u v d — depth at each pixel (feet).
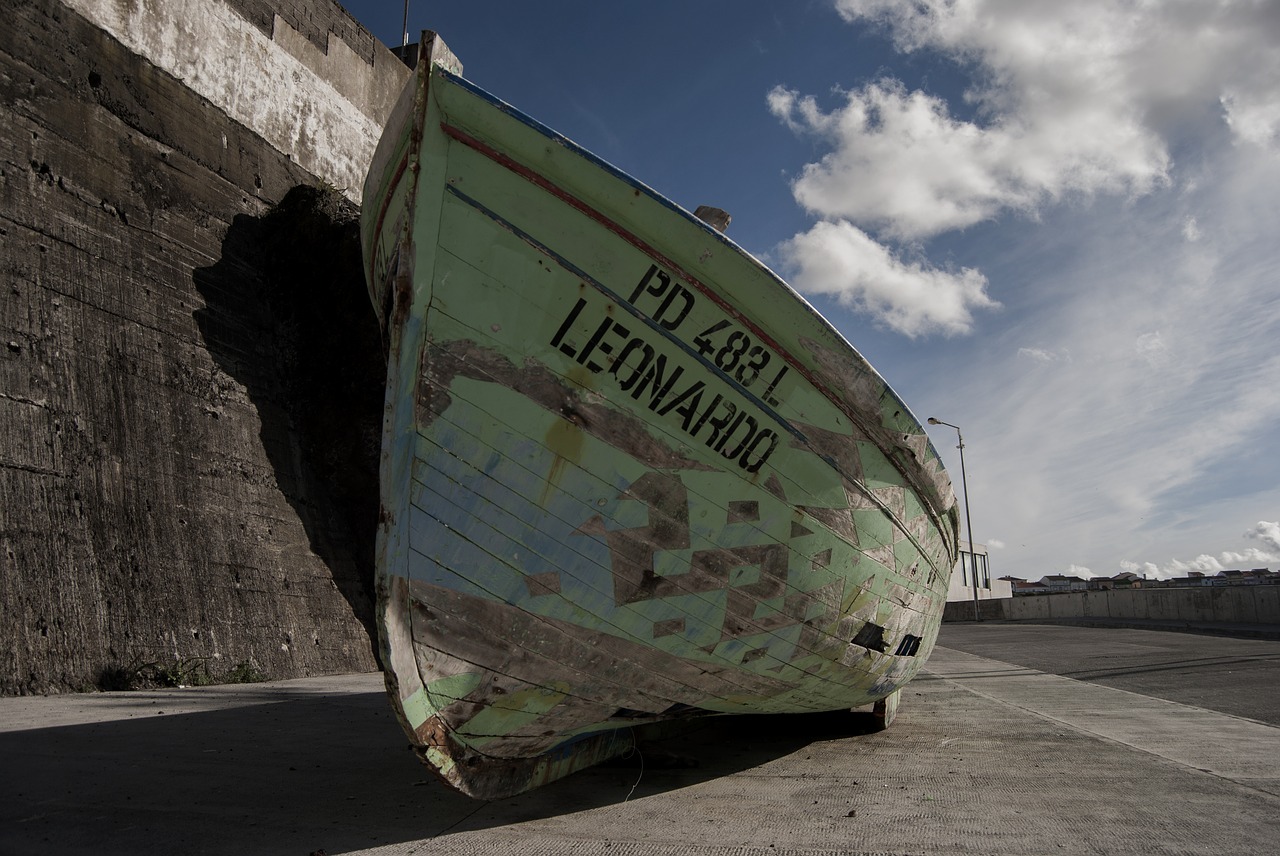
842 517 11.64
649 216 9.80
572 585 10.25
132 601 26.09
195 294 33.68
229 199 37.01
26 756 13.11
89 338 28.09
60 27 30.17
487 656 10.03
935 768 12.62
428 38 9.53
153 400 29.91
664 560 10.54
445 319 9.75
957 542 17.21
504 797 10.53
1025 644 47.14
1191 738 14.78
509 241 9.84
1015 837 8.61
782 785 11.61
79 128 30.07
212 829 9.06
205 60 36.83
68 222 28.63
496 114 9.57
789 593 11.41
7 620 22.45
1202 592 69.97
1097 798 10.29
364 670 34.96
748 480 10.75
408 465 9.61
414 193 9.64
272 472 34.71
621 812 10.05
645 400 10.23
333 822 9.47
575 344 10.02
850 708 16.83
